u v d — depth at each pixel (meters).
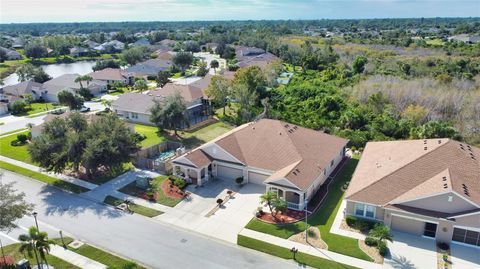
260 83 85.62
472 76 93.94
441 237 33.78
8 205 31.83
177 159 46.91
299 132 50.59
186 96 77.88
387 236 32.03
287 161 44.75
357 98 76.75
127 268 30.44
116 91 105.25
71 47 199.00
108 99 95.75
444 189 33.41
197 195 43.78
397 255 32.12
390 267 30.61
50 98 98.06
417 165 38.00
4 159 56.78
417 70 100.44
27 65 123.25
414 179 36.69
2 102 86.62
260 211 39.16
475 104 65.94
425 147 41.16
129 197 43.91
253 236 35.53
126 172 50.81
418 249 32.91
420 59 117.62
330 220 37.91
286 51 151.25
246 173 46.25
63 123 49.84
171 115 62.38
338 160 51.38
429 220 33.75
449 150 39.03
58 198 44.19
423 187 35.28
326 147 49.12
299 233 35.72
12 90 98.19
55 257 32.84
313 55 128.75
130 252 33.59
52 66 166.88
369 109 68.50
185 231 36.75
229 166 47.22
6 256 32.84
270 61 126.69
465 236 33.12
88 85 100.69
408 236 34.81
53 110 88.06
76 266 31.62
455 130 55.62
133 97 78.38
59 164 46.22
